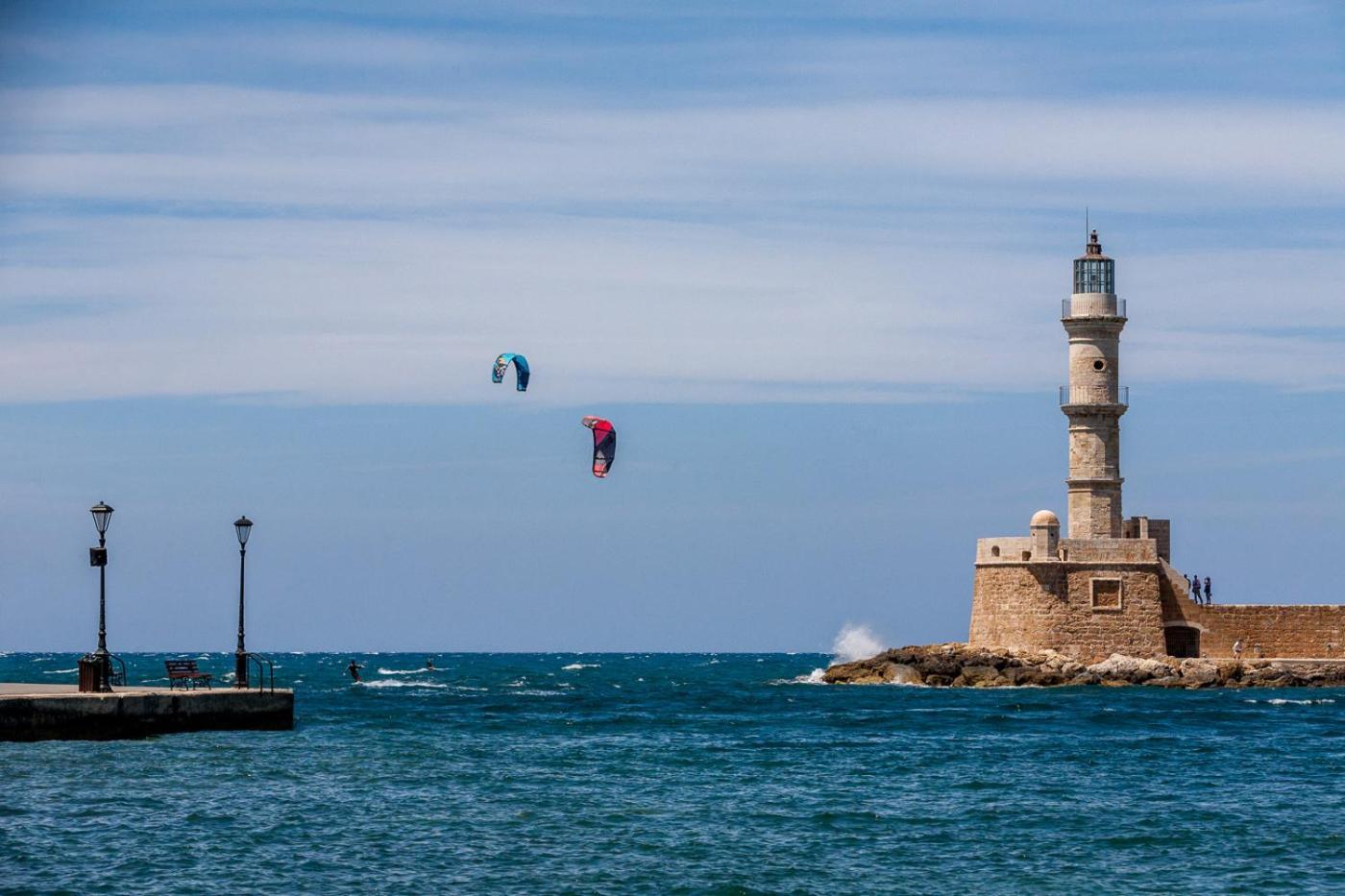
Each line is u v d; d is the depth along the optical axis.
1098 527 189.88
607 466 156.00
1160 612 188.88
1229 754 118.44
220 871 73.00
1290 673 185.88
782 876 74.25
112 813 84.19
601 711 162.75
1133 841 82.25
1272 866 76.94
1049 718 148.75
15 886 69.88
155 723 111.88
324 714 154.12
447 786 96.75
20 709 105.75
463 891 70.62
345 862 75.12
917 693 185.75
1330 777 105.31
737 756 115.69
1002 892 71.94
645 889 71.50
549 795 94.12
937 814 89.44
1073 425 190.25
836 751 119.38
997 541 194.38
